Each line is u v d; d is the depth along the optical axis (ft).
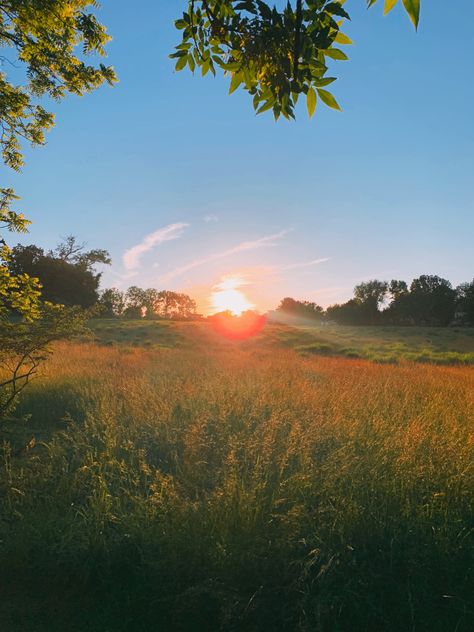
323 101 7.16
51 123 27.86
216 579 10.86
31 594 11.54
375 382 38.34
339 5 6.57
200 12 8.11
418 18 4.80
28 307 22.90
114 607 10.99
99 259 218.18
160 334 131.75
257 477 14.65
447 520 12.51
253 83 7.96
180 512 12.73
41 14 23.48
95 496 14.44
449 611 10.35
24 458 19.38
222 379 35.68
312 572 11.00
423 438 18.22
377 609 10.02
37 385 33.06
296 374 43.21
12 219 24.29
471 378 46.93
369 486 14.29
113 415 23.17
